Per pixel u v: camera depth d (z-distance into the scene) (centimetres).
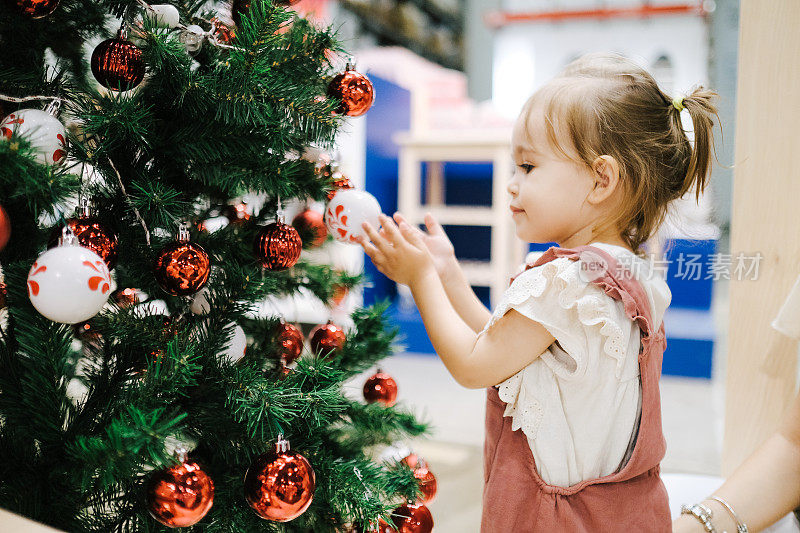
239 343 73
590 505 67
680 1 378
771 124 91
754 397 97
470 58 507
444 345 73
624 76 74
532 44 479
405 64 399
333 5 368
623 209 73
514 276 76
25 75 65
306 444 70
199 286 64
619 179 72
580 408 68
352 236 78
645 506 70
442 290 77
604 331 65
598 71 75
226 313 73
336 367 74
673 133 74
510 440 72
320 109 69
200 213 84
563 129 71
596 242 73
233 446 67
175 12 69
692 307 279
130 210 68
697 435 213
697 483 93
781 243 92
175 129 69
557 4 455
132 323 65
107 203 70
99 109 65
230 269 74
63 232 57
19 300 59
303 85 75
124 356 68
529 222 75
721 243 95
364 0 410
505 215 331
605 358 67
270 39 66
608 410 68
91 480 55
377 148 370
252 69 65
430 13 511
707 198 80
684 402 246
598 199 72
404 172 349
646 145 72
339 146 81
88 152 62
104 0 70
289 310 159
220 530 64
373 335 90
